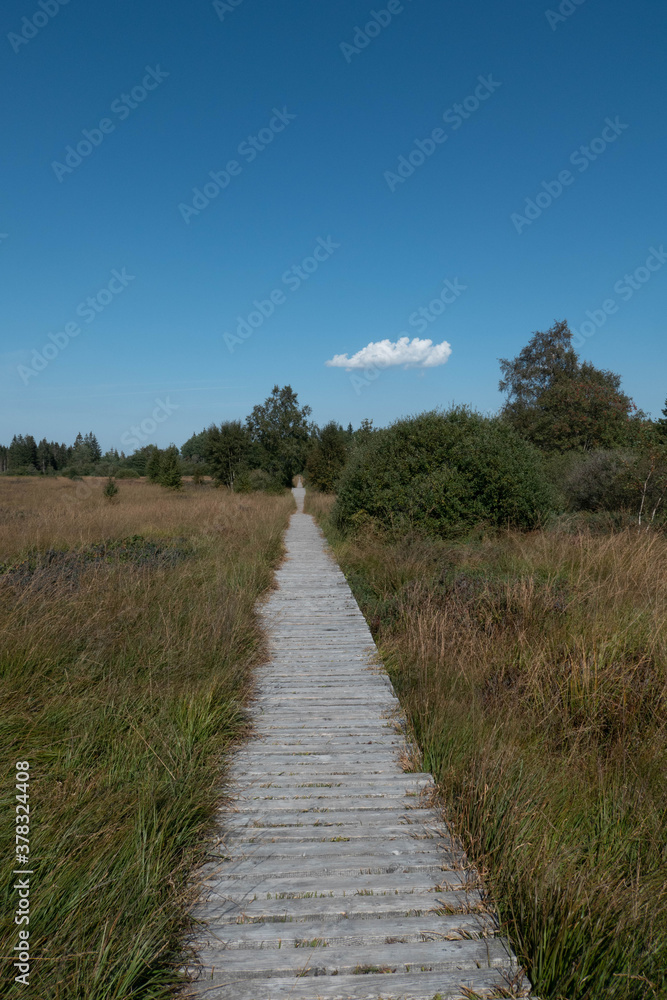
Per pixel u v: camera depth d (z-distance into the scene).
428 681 5.20
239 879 2.68
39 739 3.61
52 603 5.67
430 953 2.24
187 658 5.17
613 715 4.45
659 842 3.03
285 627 7.54
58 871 2.50
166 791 3.15
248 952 2.24
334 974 2.16
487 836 2.91
